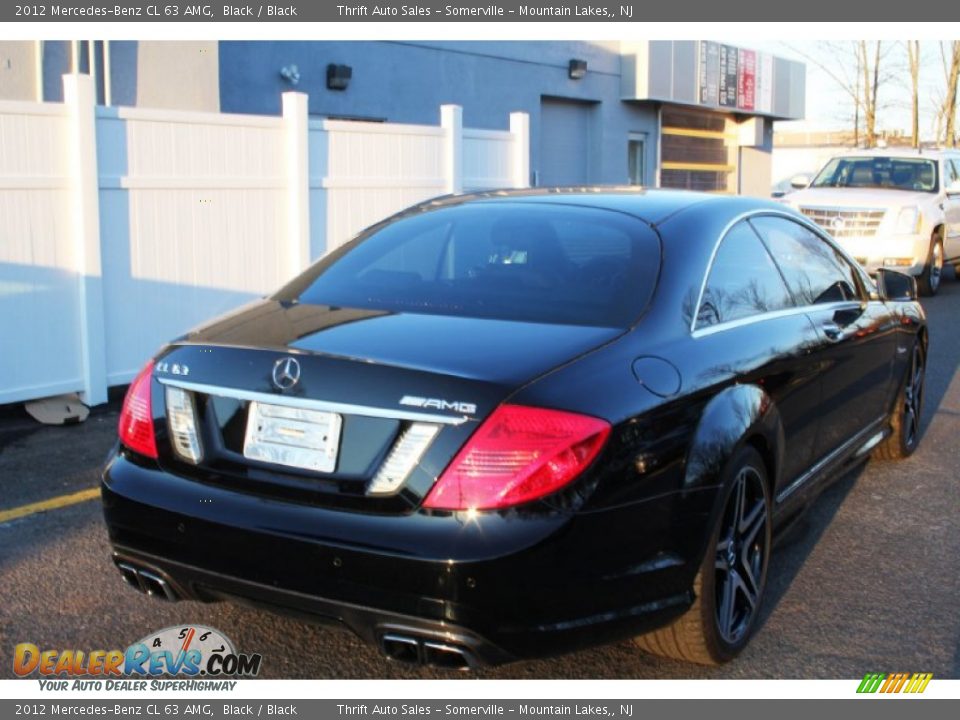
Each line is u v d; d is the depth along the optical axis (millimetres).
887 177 15656
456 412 2941
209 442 3275
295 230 8516
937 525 5195
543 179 18422
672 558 3258
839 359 4738
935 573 4582
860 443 5352
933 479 5969
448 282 3803
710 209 4207
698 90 20938
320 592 3014
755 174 25000
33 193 6875
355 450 3031
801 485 4480
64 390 7156
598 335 3348
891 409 5883
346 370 3084
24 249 6859
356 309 3646
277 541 3047
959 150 17172
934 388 8531
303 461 3100
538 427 2938
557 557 2922
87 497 5426
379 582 2928
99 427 6875
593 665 3729
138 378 3531
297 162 8445
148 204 7535
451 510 2904
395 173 9398
